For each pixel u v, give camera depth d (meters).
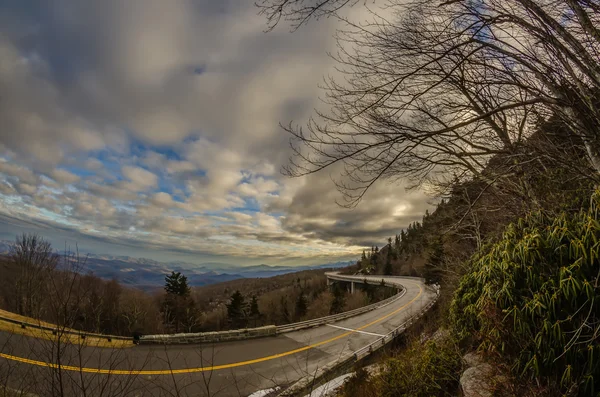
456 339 4.94
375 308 27.50
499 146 4.65
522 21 2.93
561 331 2.80
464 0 3.07
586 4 2.77
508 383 3.26
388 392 5.47
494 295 3.52
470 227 7.02
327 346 13.27
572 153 3.76
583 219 3.22
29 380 3.57
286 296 61.97
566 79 3.04
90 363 6.68
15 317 8.63
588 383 2.63
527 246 3.35
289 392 7.64
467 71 3.66
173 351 10.12
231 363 9.87
